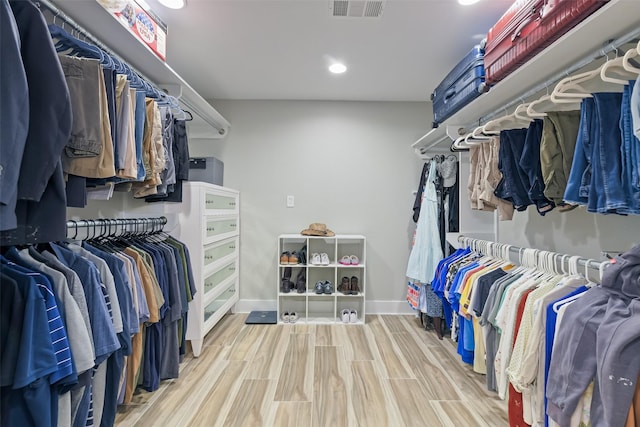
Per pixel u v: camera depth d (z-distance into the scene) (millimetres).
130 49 1741
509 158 1811
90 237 1752
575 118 1511
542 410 1330
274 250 3580
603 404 1019
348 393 1995
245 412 1799
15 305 998
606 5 1121
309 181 3594
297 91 3287
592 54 1410
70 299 1162
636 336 977
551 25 1389
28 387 1001
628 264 1124
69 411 1151
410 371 2279
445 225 3074
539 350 1347
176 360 2141
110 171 1292
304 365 2357
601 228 1740
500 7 1941
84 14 1437
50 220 1054
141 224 2123
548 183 1506
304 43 2357
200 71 2832
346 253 3561
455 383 2117
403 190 3576
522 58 1614
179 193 2279
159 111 1814
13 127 888
